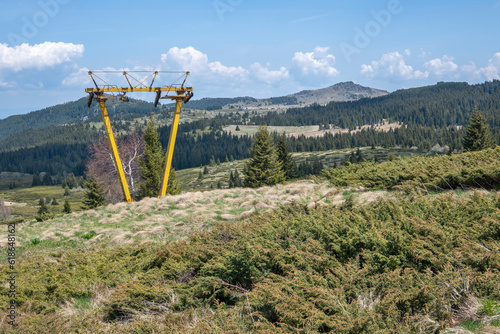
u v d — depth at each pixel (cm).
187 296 621
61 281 816
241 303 523
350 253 580
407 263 519
